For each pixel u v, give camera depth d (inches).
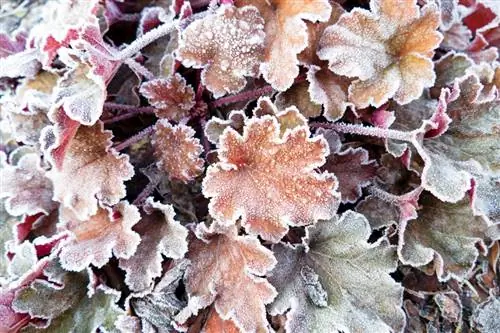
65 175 18.3
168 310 18.1
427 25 18.3
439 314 19.6
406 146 18.5
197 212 19.8
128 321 17.7
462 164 18.3
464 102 18.9
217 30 18.1
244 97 19.4
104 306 18.0
